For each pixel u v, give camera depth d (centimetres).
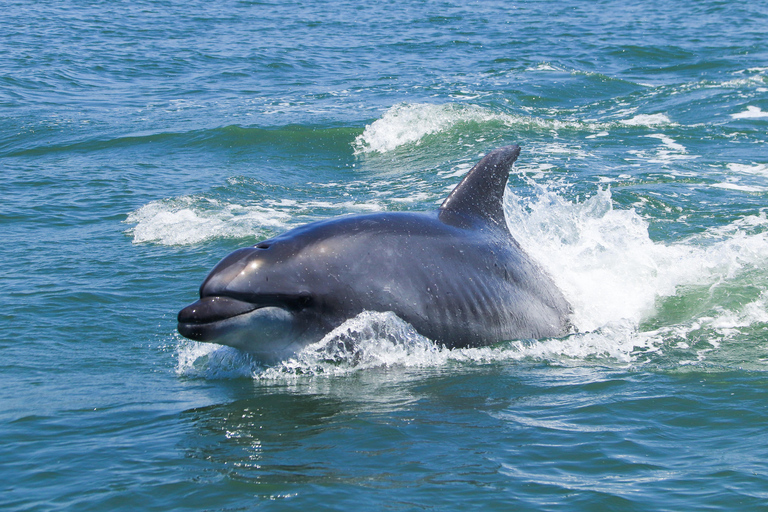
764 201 3178
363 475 1176
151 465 1226
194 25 10481
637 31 9556
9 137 4775
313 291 1603
